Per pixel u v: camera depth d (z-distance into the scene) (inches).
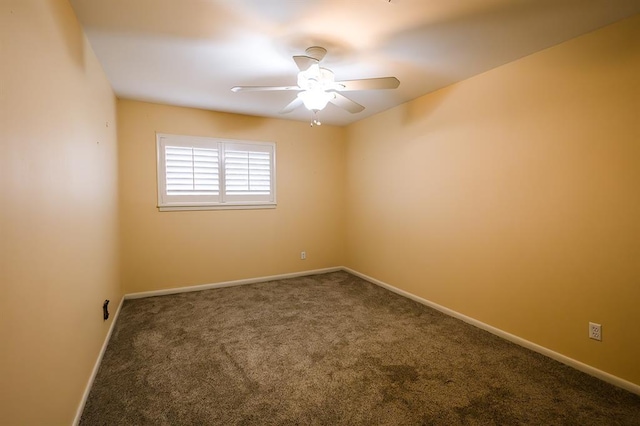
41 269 50.2
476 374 84.0
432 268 134.2
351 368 87.1
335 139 195.2
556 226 90.3
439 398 74.1
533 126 95.3
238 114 165.5
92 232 84.7
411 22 78.4
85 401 72.4
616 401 72.9
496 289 107.6
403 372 85.0
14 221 41.6
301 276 186.4
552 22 77.9
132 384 79.7
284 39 86.8
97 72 95.7
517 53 95.2
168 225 151.9
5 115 39.6
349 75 113.3
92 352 81.8
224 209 164.1
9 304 39.9
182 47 91.1
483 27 80.6
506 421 66.6
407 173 147.0
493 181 107.7
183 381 81.0
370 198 174.6
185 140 153.1
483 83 110.3
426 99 134.8
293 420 67.0
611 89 78.5
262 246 175.2
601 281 81.3
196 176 156.4
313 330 111.9
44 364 50.8
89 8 71.1
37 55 50.0
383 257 164.7
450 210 124.8
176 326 114.9
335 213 197.0
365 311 130.0
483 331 110.5
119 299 131.9
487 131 109.3
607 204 79.7
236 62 101.6
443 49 93.0
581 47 84.0
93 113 88.9
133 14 74.1
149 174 147.2
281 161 178.9
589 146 82.8
